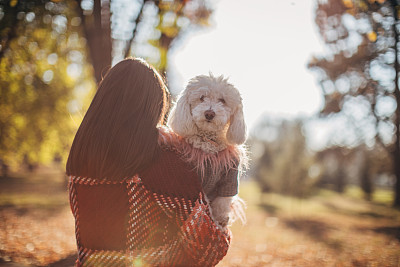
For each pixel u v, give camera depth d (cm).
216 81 221
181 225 153
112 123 155
